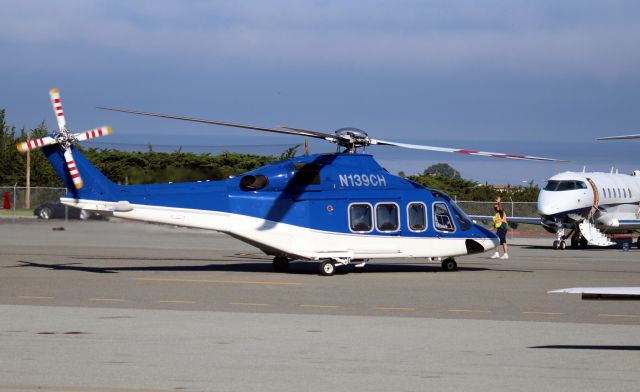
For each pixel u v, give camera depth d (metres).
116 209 30.64
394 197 33.62
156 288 26.62
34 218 77.69
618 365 14.94
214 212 31.62
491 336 18.02
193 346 16.38
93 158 82.06
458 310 22.45
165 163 82.06
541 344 17.05
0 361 14.78
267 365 14.67
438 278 31.62
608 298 13.21
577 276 33.19
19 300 23.23
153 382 13.32
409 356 15.62
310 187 32.69
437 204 34.19
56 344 16.44
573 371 14.41
